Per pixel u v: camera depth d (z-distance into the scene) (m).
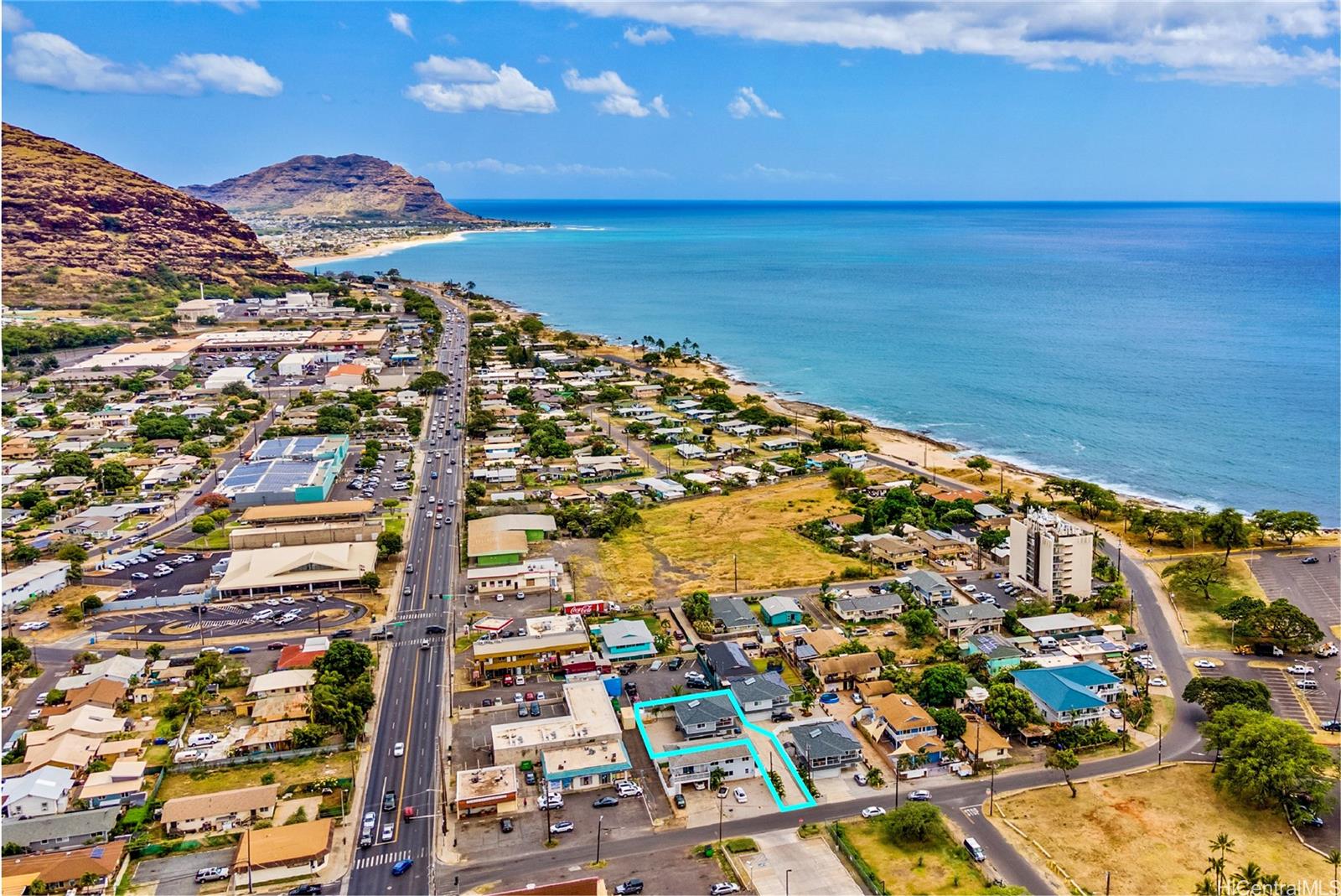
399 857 126.44
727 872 123.19
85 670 174.50
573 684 165.25
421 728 158.38
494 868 124.50
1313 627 182.75
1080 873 122.12
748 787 143.25
